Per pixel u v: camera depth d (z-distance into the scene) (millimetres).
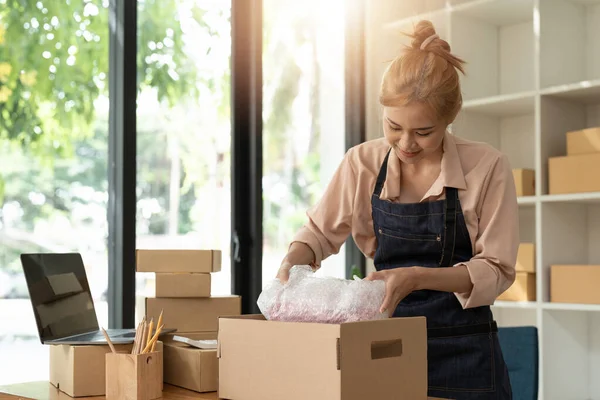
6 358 3027
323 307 1488
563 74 3777
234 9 3854
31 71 3143
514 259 1969
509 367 2574
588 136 3543
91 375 1742
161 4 3576
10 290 3051
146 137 3496
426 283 1802
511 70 4219
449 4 4234
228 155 3840
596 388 3824
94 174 3309
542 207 3650
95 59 3332
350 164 2199
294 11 4191
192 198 3668
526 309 4113
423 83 1792
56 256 2025
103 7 3369
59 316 1940
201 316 2232
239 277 3848
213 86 3779
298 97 4191
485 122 4172
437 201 2045
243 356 1549
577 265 3561
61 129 3215
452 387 2033
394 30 4465
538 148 3660
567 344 3721
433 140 1861
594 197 3441
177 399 1646
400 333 1481
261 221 3895
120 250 3318
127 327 3303
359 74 4441
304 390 1414
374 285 1529
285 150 4102
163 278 2178
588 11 3904
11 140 3072
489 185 2023
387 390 1444
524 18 4125
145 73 3502
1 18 3072
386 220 2115
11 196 3062
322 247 2170
